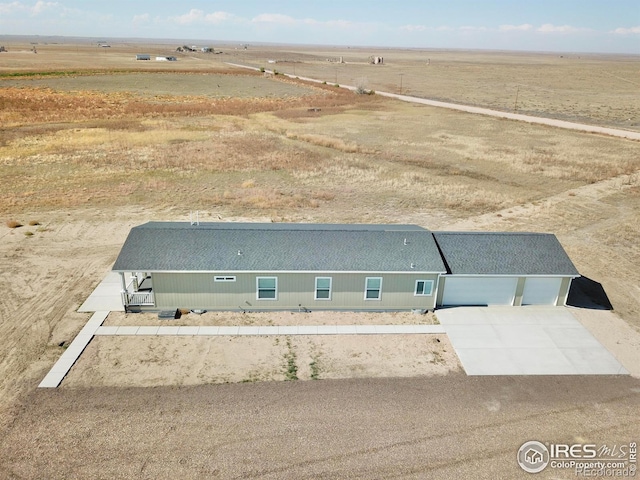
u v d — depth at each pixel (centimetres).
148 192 3697
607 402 1575
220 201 3516
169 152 4900
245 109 7762
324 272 2006
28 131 5631
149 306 2042
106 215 3209
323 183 4066
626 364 1789
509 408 1532
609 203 3659
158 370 1681
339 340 1897
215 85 10825
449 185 4041
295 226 2395
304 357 1780
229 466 1280
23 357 1736
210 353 1789
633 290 2369
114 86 9938
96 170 4238
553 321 2064
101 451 1320
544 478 1271
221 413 1474
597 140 5884
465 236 2275
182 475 1249
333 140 5559
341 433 1404
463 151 5309
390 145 5581
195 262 1997
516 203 3631
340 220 3192
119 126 6103
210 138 5619
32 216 3156
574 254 2769
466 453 1345
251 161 4678
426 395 1583
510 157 5025
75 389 1571
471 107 8581
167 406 1499
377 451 1343
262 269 1984
